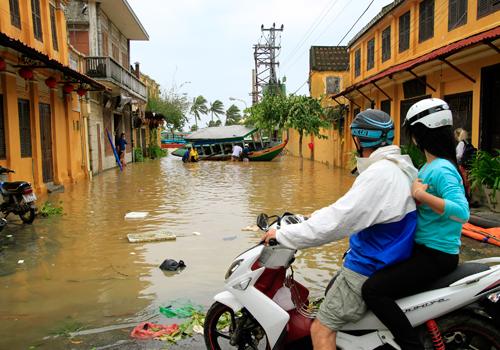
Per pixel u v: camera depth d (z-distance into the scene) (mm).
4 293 5227
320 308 2996
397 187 2750
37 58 10844
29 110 13117
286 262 3195
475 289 2809
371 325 2932
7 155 11547
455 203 2648
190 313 4578
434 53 10953
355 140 3047
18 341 4016
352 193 2777
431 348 2885
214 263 6320
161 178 18891
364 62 20688
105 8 23859
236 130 33500
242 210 10648
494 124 10711
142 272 5945
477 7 11336
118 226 8844
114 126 27047
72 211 10578
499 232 7215
